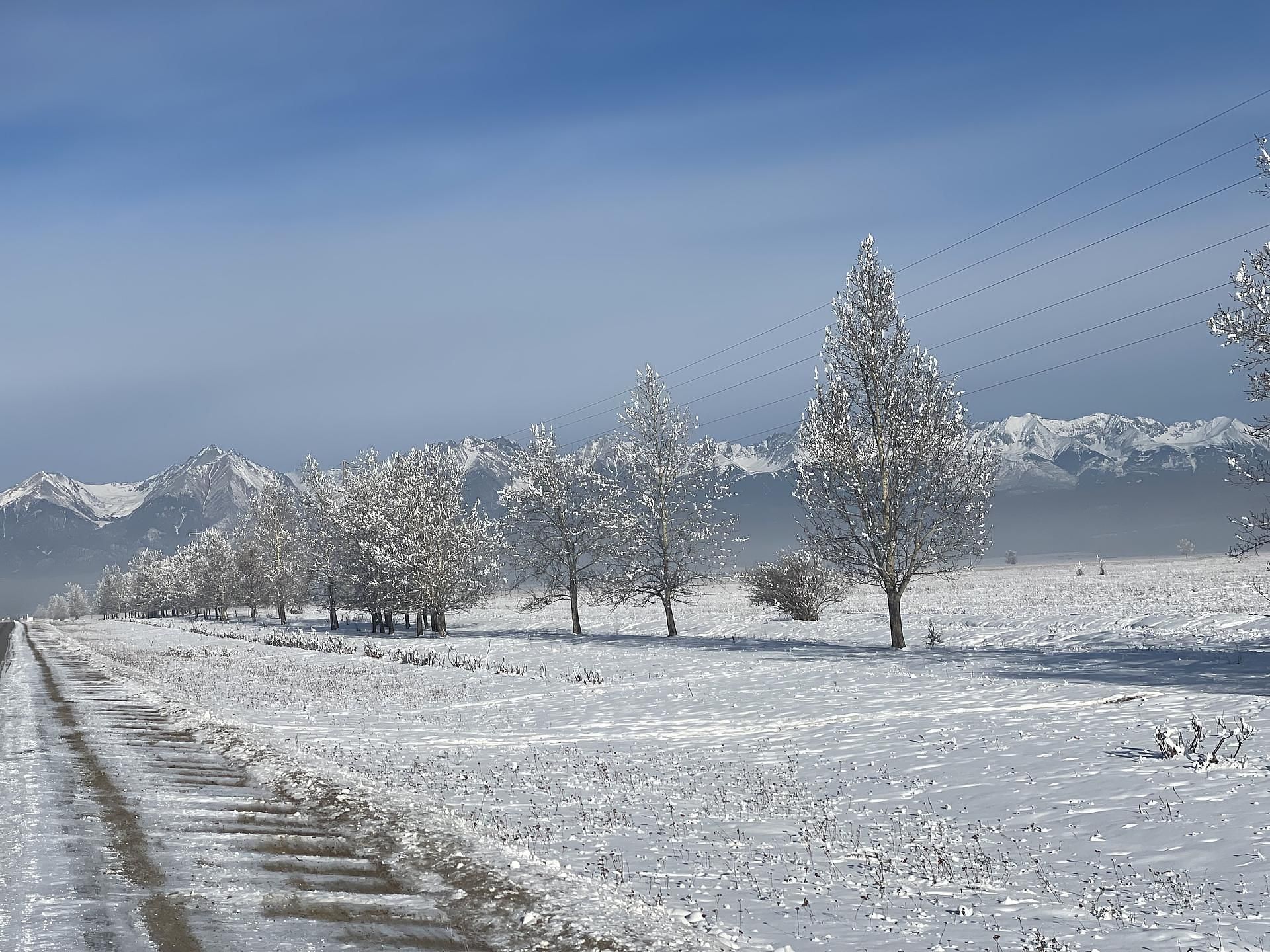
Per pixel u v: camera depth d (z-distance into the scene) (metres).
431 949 7.42
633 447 48.84
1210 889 8.13
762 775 14.36
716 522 48.47
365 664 39.66
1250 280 22.56
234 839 11.00
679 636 47.69
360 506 70.00
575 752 17.09
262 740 18.73
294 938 7.57
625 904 8.43
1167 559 163.38
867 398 36.00
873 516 35.03
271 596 93.81
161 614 168.25
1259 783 11.20
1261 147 22.69
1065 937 7.37
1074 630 35.53
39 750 18.05
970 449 34.75
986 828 10.73
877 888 8.90
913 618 45.25
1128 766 12.84
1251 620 32.53
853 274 36.25
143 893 8.76
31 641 81.62
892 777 13.62
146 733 20.67
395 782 14.40
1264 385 22.52
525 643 47.09
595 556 52.38
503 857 9.92
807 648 36.47
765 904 8.48
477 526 61.12
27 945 7.29
